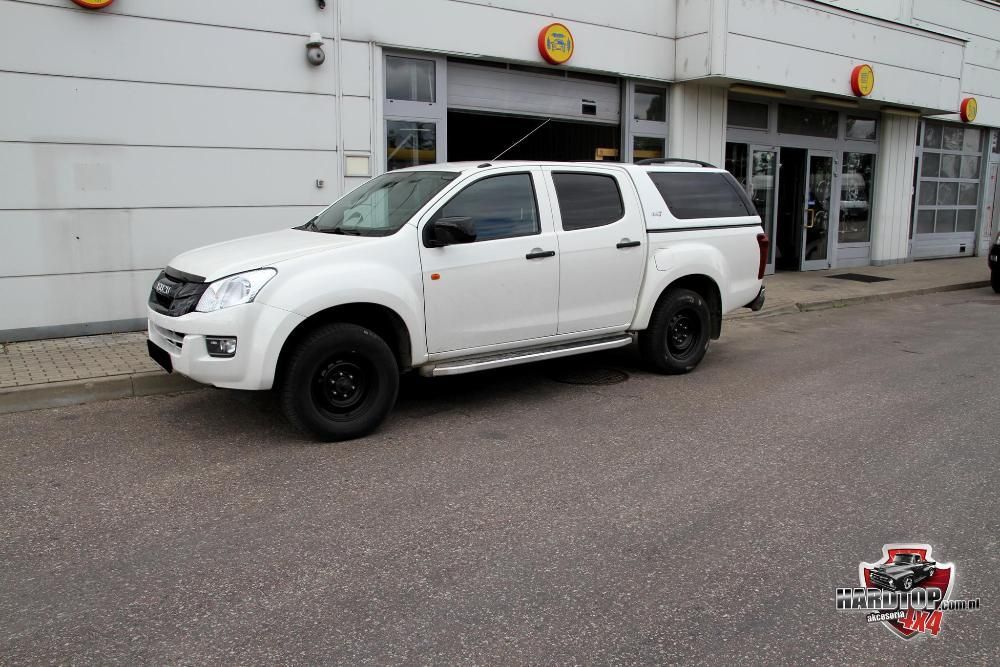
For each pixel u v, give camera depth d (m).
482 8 10.19
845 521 4.11
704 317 7.36
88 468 4.86
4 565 3.64
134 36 8.02
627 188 6.80
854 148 16.03
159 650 2.98
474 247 5.80
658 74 12.27
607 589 3.43
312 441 5.39
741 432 5.62
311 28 8.98
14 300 7.79
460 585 3.46
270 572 3.57
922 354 8.38
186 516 4.17
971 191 19.39
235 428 5.66
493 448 5.27
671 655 2.96
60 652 2.97
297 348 5.12
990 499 4.41
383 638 3.06
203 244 8.67
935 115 16.88
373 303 5.32
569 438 5.48
